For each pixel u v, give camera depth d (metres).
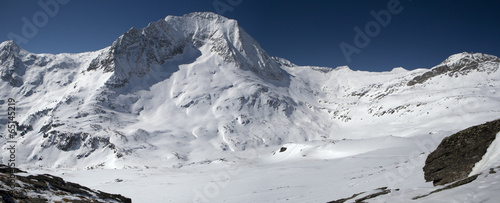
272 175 53.88
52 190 13.97
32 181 13.74
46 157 141.25
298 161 86.25
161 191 47.12
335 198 23.36
